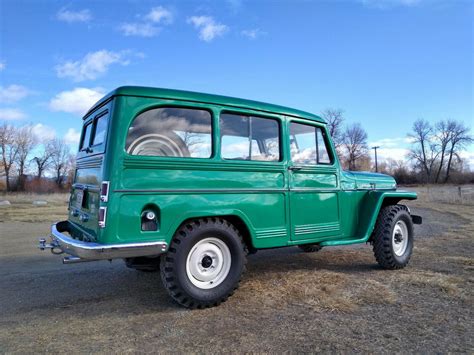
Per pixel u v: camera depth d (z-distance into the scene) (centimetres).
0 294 465
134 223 355
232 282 404
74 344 317
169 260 375
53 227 471
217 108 417
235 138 430
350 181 542
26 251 768
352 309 383
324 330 334
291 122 483
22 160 5700
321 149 521
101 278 533
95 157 395
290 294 430
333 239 511
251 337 321
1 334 342
